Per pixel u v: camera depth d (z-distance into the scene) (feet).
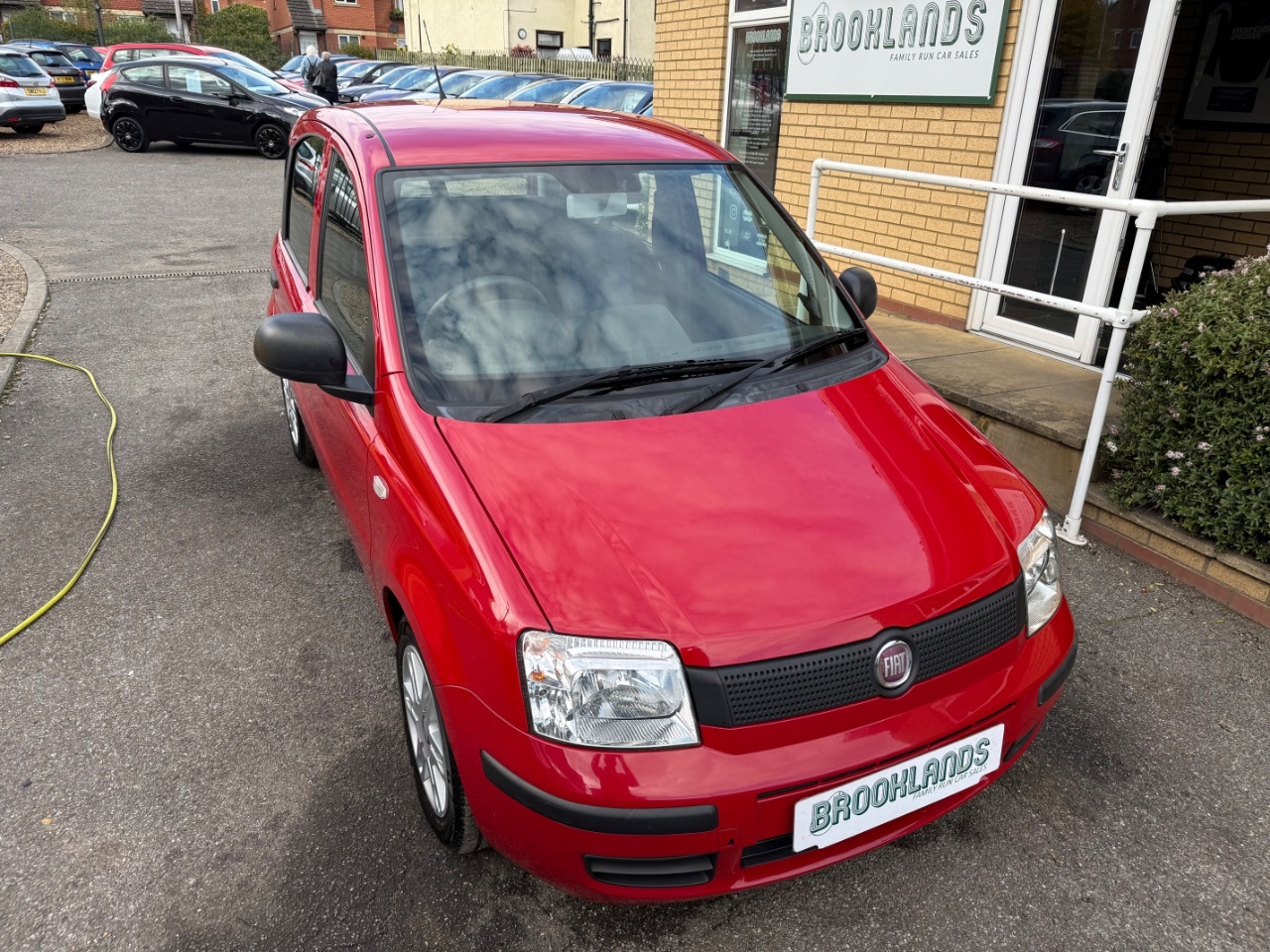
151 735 9.82
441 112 11.41
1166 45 15.44
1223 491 11.78
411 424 7.98
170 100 57.41
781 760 6.40
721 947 7.43
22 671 10.84
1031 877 8.09
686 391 8.51
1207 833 8.57
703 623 6.42
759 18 24.59
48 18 152.87
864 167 16.87
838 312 10.32
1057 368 17.17
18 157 55.21
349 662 11.05
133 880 8.02
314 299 11.52
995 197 18.81
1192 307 11.93
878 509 7.43
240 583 12.71
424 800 8.42
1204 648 11.21
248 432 17.66
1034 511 8.17
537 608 6.48
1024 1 17.49
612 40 101.91
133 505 14.83
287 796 8.97
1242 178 20.58
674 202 10.19
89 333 23.43
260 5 189.37
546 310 9.00
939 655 6.89
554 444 7.69
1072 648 7.96
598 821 6.23
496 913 7.71
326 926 7.59
